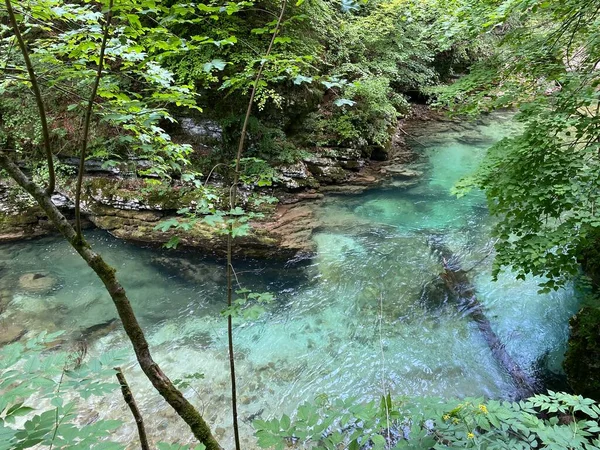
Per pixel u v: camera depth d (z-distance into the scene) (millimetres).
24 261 6469
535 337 5000
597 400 3820
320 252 6816
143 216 6895
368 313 5543
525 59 4387
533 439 1870
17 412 1193
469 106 4746
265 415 3984
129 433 3680
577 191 3217
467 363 4684
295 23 6613
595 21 4184
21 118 6762
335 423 3744
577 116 3748
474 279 6098
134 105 2334
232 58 6262
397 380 4457
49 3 2156
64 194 7066
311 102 8336
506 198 3703
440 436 2053
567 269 3408
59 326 5148
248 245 6637
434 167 10297
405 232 7426
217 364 4664
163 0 2029
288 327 5324
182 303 5762
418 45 10570
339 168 9164
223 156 7816
